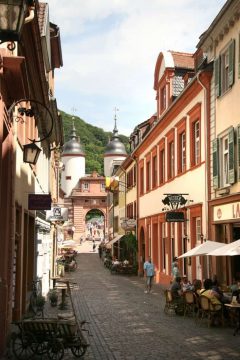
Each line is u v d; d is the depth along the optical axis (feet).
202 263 70.64
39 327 34.27
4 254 36.60
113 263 139.33
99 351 37.83
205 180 70.33
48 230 89.51
